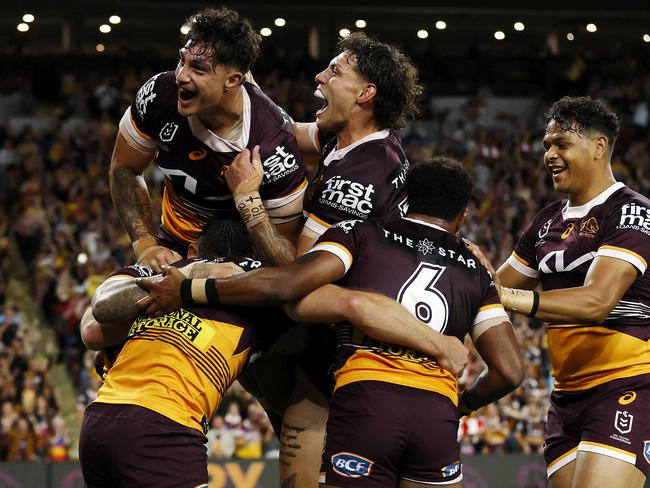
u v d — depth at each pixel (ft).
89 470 21.22
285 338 23.25
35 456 65.87
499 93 130.21
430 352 20.21
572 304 23.31
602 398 25.18
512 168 108.58
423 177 21.56
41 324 81.66
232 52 21.76
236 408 66.54
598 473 24.56
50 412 69.46
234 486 61.52
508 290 23.13
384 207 22.70
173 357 21.07
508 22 140.56
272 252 22.13
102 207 93.61
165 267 21.62
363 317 19.95
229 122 22.71
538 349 74.33
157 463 20.49
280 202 23.57
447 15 137.08
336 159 23.30
